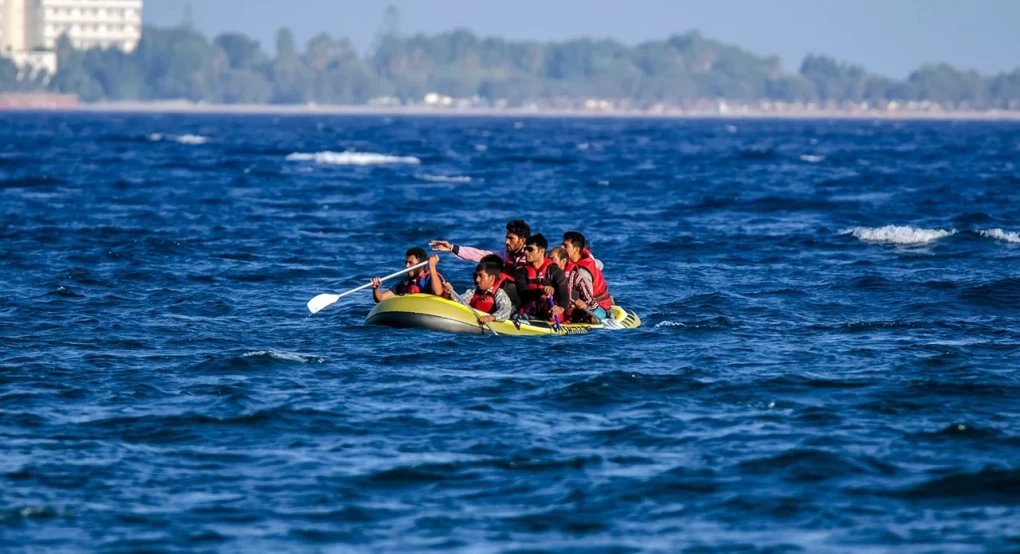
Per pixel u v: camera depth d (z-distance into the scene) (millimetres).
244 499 32688
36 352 51125
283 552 29016
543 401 43000
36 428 39000
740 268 82500
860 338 55625
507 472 34938
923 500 32656
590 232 108188
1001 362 49656
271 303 66375
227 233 103938
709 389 44594
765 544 29547
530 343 53250
